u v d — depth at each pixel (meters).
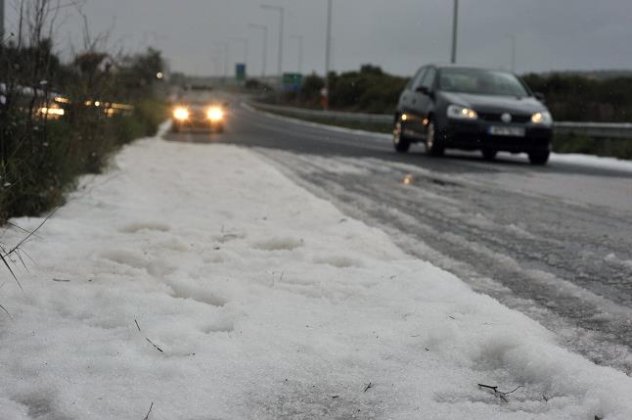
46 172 6.36
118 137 13.41
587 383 2.47
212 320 3.22
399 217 6.52
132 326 3.07
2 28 6.57
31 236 4.88
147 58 23.20
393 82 58.28
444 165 12.21
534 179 10.27
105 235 5.06
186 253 4.57
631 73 41.59
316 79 80.81
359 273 4.13
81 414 2.23
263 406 2.38
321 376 2.61
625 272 4.50
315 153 14.63
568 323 3.43
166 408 2.29
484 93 14.38
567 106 27.95
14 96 6.16
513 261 4.78
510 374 2.70
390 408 2.37
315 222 5.86
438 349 2.90
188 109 24.17
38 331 2.99
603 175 11.46
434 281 3.90
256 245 4.95
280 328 3.11
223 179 8.93
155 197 7.20
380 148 17.45
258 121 42.34
